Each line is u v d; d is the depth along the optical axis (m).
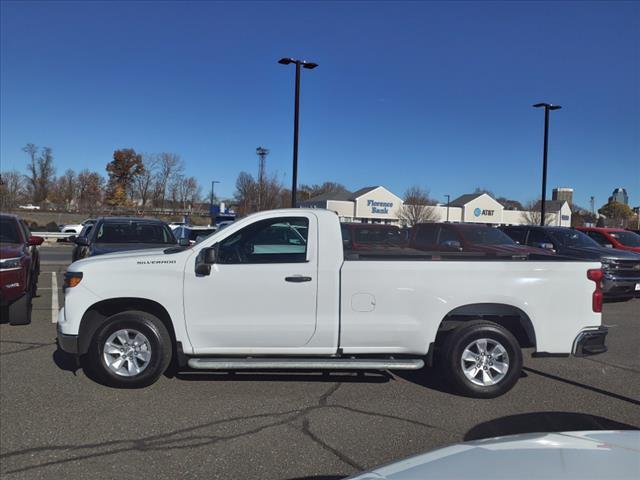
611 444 2.39
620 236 15.51
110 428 4.55
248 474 3.79
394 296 5.46
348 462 3.99
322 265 5.47
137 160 73.00
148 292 5.46
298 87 21.44
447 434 4.54
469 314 5.59
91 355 5.56
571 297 5.55
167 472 3.80
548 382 6.10
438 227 12.63
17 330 8.23
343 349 5.49
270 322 5.45
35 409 4.96
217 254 5.53
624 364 6.95
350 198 62.69
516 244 12.23
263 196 44.03
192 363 5.35
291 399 5.35
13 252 8.33
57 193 80.88
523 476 2.04
